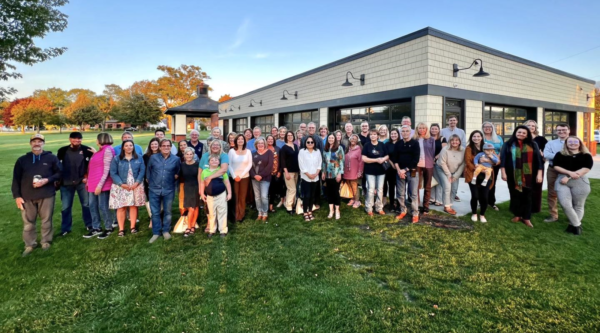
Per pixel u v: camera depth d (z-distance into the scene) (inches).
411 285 113.9
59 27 272.4
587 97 534.9
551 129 476.4
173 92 1706.4
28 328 95.0
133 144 168.4
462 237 156.9
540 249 140.9
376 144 195.8
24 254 147.6
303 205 196.4
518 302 101.3
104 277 124.3
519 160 170.9
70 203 177.8
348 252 143.6
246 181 195.3
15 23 251.1
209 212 170.4
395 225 179.2
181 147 216.8
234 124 800.3
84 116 2156.7
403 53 320.5
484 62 351.9
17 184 149.3
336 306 101.4
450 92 315.3
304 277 121.4
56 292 114.1
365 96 369.1
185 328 92.4
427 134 193.3
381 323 92.7
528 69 414.0
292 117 538.0
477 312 96.9
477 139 178.2
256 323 93.9
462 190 263.6
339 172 193.2
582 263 126.9
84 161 177.5
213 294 110.6
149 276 124.3
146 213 219.6
